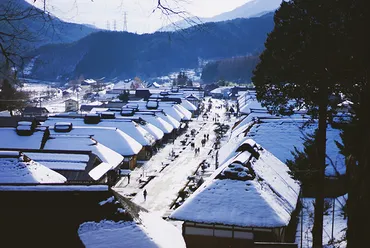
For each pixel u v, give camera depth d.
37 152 34.62
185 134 79.25
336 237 19.27
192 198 20.84
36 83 194.50
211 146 65.00
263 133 37.44
